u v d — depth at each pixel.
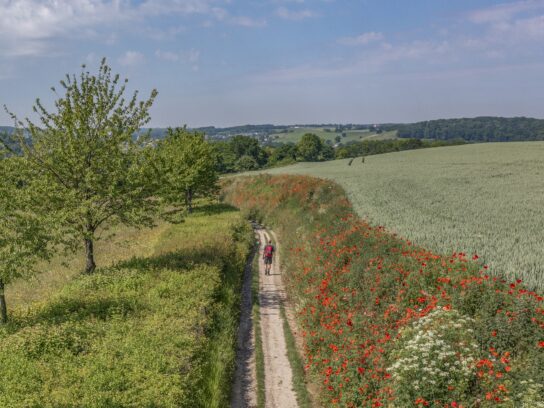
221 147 138.75
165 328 14.20
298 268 24.47
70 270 25.14
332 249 21.88
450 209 25.84
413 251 16.33
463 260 14.41
